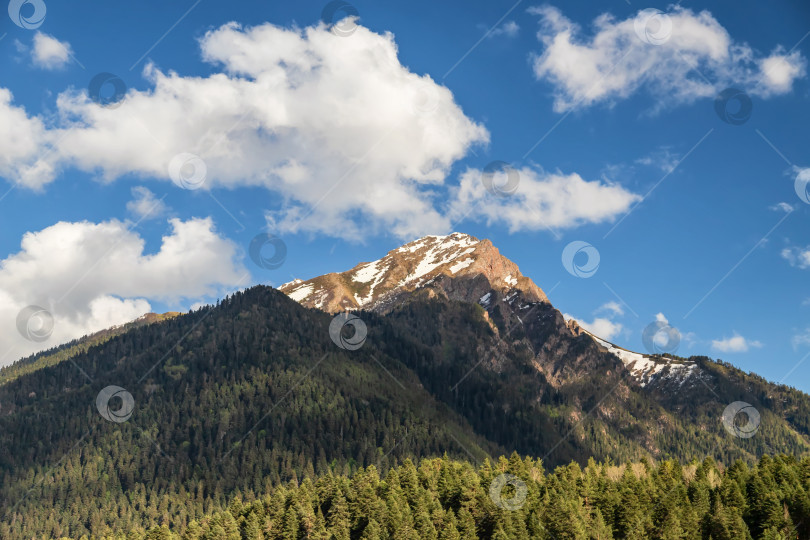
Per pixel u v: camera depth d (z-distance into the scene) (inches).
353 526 6840.6
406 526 6274.6
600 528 6107.3
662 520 6186.0
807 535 6048.2
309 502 7450.8
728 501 6378.0
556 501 6304.1
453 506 6998.0
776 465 7214.6
